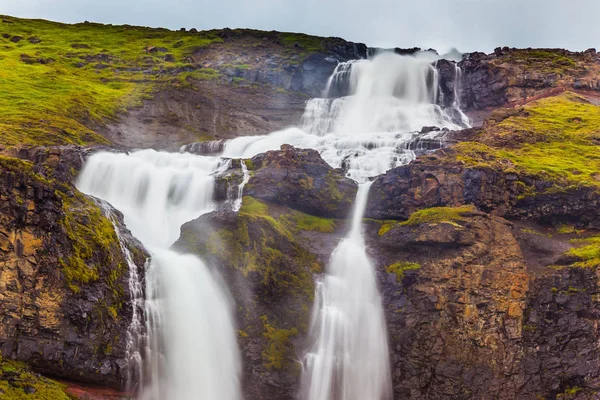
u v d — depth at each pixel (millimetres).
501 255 56938
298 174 66500
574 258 56562
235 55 117250
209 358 51594
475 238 57562
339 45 120438
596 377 52344
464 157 66875
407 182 65438
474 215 59188
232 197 65312
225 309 53500
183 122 94250
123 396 46906
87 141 77188
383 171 72688
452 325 55312
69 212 48812
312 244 61469
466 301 55562
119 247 49969
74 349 44812
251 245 56344
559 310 54750
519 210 63438
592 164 69500
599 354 52719
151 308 50250
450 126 96250
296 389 53312
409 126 95812
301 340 55000
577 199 62812
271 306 55438
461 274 56188
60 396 42344
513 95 99375
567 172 66000
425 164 65562
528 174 64438
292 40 122438
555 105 88188
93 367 45500
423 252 58562
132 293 49219
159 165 69812
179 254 54625
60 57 113750
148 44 125188
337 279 58531
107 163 65438
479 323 55000
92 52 118250
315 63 112000
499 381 53906
